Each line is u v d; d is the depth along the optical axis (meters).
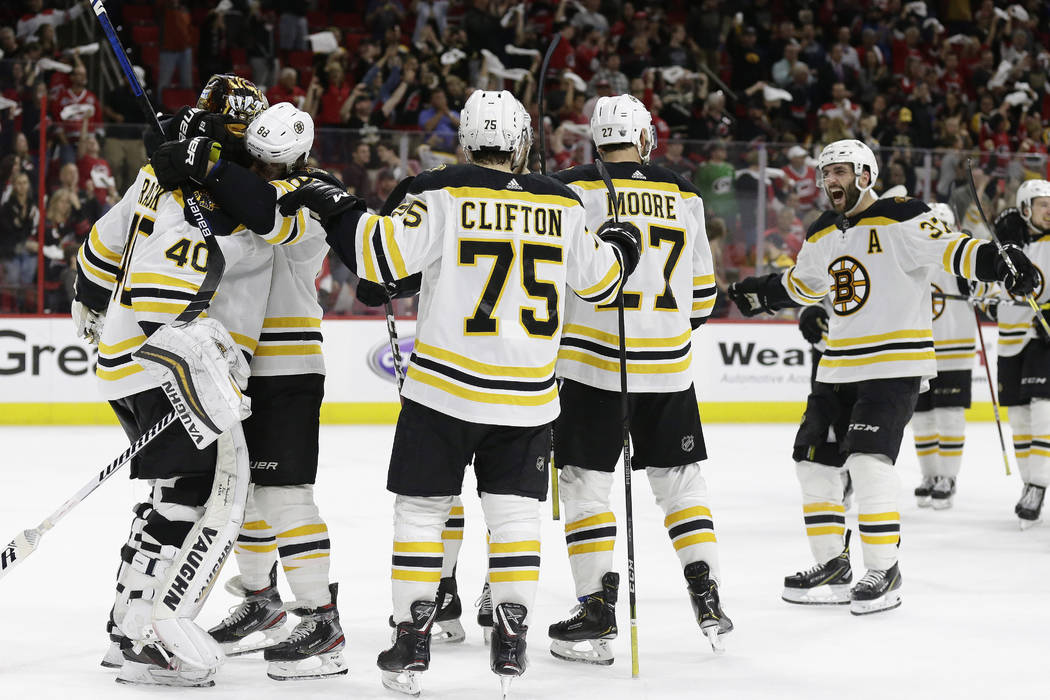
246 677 13.11
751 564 19.70
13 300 37.94
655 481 14.66
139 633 12.31
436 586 12.37
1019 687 12.91
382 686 12.77
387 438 36.69
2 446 33.53
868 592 16.27
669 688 12.80
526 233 12.29
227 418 11.95
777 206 41.97
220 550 12.23
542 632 15.32
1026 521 22.95
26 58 45.78
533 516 12.54
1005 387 24.22
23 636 14.66
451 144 39.69
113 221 13.44
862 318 16.83
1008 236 23.53
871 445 16.44
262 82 49.50
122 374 12.85
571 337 14.32
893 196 16.91
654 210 14.41
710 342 42.41
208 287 12.29
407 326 40.72
